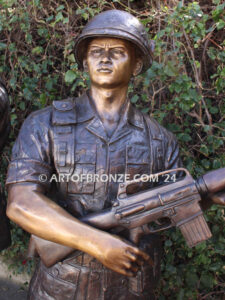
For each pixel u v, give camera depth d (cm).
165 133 129
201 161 178
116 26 108
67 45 179
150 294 127
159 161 124
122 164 117
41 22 185
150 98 181
